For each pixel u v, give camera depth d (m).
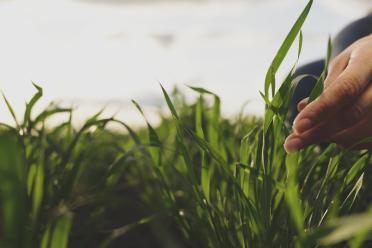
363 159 0.44
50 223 0.38
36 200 0.41
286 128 0.47
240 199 0.46
